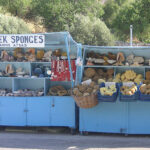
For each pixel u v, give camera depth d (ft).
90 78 20.44
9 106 19.95
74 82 19.56
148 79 19.70
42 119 19.61
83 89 17.90
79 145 16.52
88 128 18.56
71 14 64.44
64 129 20.58
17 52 21.71
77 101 17.26
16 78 21.04
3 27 50.90
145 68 20.62
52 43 20.90
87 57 21.30
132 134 19.11
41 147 16.24
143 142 16.97
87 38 56.85
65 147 16.16
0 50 22.35
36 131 20.16
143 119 17.76
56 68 19.97
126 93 16.35
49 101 19.47
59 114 19.36
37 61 20.98
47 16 64.03
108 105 18.08
